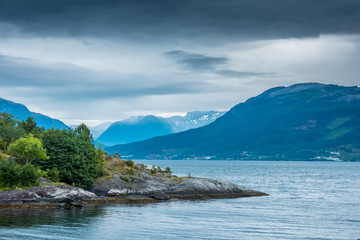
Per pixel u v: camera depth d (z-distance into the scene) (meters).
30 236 47.84
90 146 100.12
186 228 55.88
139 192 89.75
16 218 58.88
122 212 68.88
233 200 91.62
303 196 104.06
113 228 54.34
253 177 196.00
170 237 49.97
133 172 103.88
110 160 108.50
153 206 78.19
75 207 72.81
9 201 69.69
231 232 53.78
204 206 79.56
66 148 91.00
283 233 53.91
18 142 85.31
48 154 89.25
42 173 82.75
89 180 88.25
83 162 88.88
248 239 49.91
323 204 86.50
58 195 74.88
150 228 55.22
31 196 72.06
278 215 69.31
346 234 54.03
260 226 58.56
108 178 93.25
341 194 110.88
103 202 81.12
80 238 47.94
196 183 98.62
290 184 150.00
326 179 183.50
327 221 63.94
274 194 108.75
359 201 93.25
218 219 63.94
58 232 50.50
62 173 86.81
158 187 95.88
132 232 52.25
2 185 74.75
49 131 109.06
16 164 83.81
